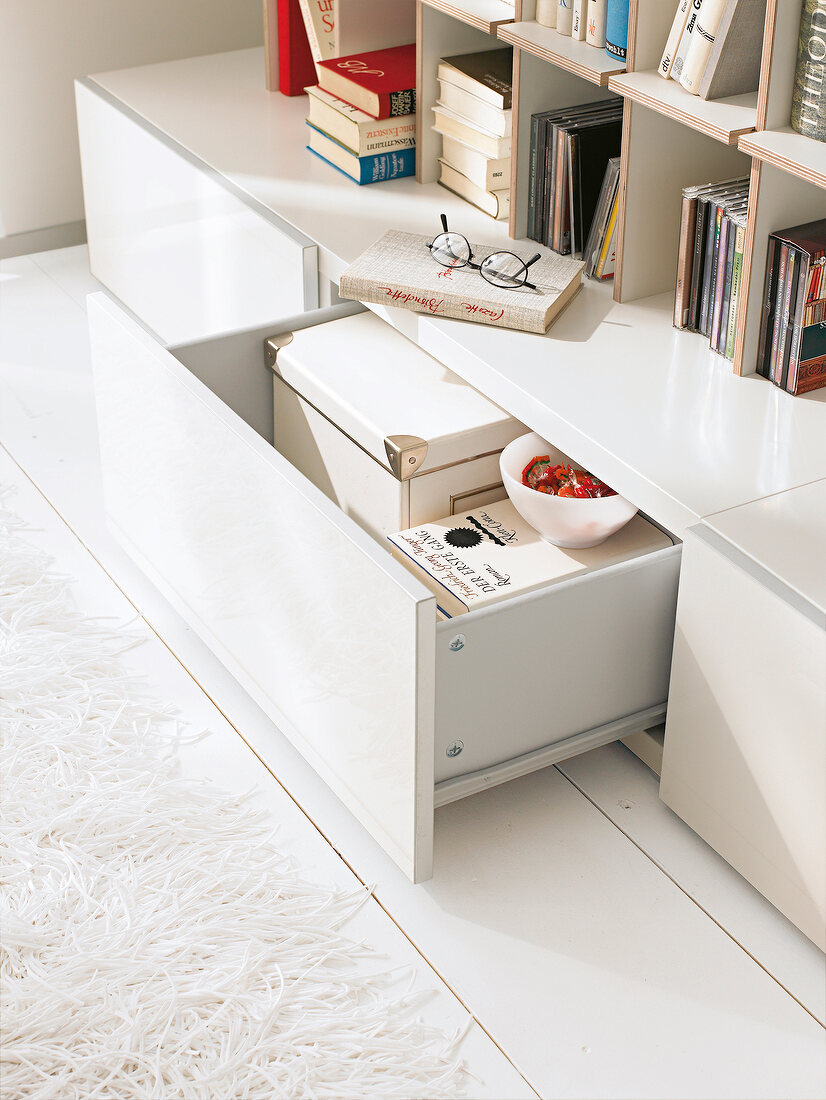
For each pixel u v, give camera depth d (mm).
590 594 1377
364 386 1733
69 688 1716
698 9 1504
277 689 1581
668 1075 1253
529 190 1852
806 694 1237
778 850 1356
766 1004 1325
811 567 1263
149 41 2938
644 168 1644
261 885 1429
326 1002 1310
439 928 1399
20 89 2811
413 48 2223
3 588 1887
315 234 1884
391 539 1586
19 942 1346
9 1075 1225
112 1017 1277
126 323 1696
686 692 1415
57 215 2975
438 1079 1237
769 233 1481
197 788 1562
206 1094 1211
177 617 1865
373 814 1450
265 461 1423
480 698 1366
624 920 1412
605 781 1597
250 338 1835
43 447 2236
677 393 1527
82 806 1517
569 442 1476
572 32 1721
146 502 1792
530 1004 1319
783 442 1442
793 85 1429
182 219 2225
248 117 2340
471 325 1671
